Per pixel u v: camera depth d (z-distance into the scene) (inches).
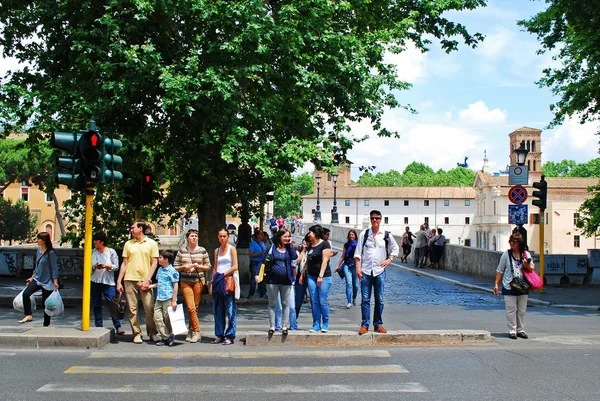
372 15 700.0
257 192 697.6
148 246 409.7
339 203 5157.5
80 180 396.5
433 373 318.3
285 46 566.9
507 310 423.5
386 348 385.1
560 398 273.1
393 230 5064.0
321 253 419.5
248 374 316.5
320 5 577.9
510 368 329.7
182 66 546.6
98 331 401.7
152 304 406.0
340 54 597.3
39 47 639.1
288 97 632.4
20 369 324.8
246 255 787.4
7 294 624.1
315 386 292.0
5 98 575.5
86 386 290.2
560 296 674.2
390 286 822.5
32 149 611.8
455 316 546.9
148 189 585.6
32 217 2600.9
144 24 570.3
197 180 641.6
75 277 827.4
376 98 643.5
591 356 361.7
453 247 1023.6
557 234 3511.3
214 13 547.2
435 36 764.0
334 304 651.5
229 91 542.9
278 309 413.4
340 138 641.6
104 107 551.5
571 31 834.8
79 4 587.2
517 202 709.9
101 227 819.4
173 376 311.6
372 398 272.1
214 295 403.2
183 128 604.1
